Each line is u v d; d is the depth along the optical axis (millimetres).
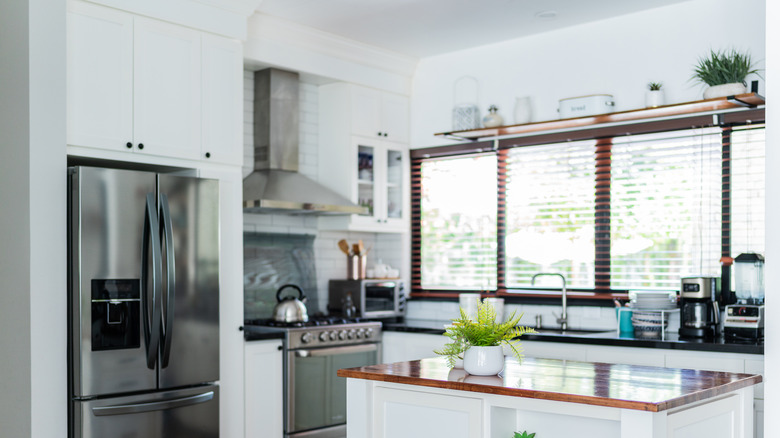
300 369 5031
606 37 5332
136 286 4035
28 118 3775
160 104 4344
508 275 5852
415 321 6059
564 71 5531
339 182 5852
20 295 3771
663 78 5082
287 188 5332
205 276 4324
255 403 4777
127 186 3992
